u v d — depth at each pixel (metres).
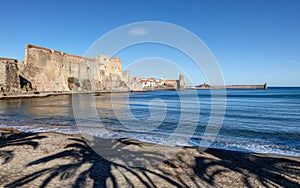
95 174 6.54
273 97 62.66
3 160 7.66
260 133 15.90
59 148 9.55
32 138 11.66
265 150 11.13
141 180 6.21
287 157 9.50
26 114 24.75
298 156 9.83
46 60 62.16
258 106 37.81
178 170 7.20
